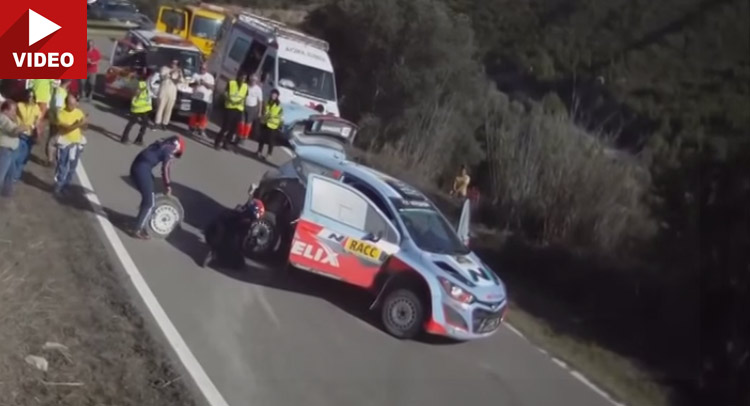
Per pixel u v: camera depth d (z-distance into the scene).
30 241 12.76
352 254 13.75
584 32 34.28
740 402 13.81
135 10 44.34
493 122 27.88
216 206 17.33
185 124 24.16
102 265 12.84
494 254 19.50
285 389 10.50
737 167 17.03
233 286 13.52
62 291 11.46
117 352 10.14
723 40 29.50
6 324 9.70
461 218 16.72
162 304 12.11
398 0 32.53
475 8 39.28
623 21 33.09
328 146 22.31
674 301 16.44
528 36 36.47
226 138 22.28
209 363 10.67
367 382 11.34
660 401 13.15
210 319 12.04
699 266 16.53
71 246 13.27
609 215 20.55
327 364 11.62
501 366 13.13
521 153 23.25
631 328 16.22
